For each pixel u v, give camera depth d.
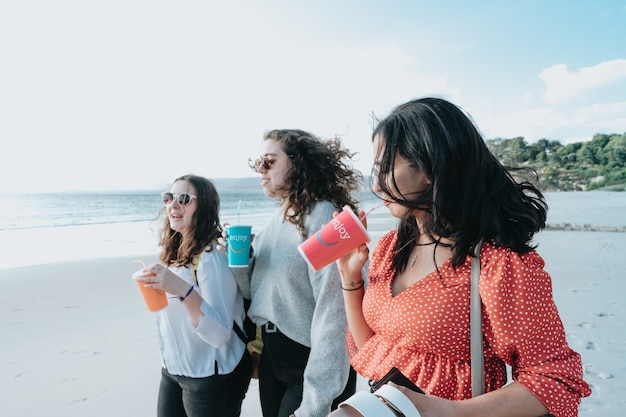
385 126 1.22
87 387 3.50
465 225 1.11
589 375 3.34
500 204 1.11
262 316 2.02
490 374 1.15
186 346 2.03
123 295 6.57
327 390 1.66
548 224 14.84
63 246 13.55
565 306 5.09
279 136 2.11
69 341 4.55
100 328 4.98
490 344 1.11
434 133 1.12
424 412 0.89
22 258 11.16
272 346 2.00
